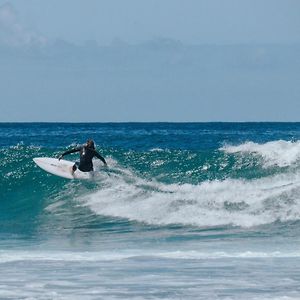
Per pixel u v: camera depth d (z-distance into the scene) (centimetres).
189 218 5838
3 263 4059
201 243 4900
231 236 5219
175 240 5075
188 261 4097
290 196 5934
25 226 5994
